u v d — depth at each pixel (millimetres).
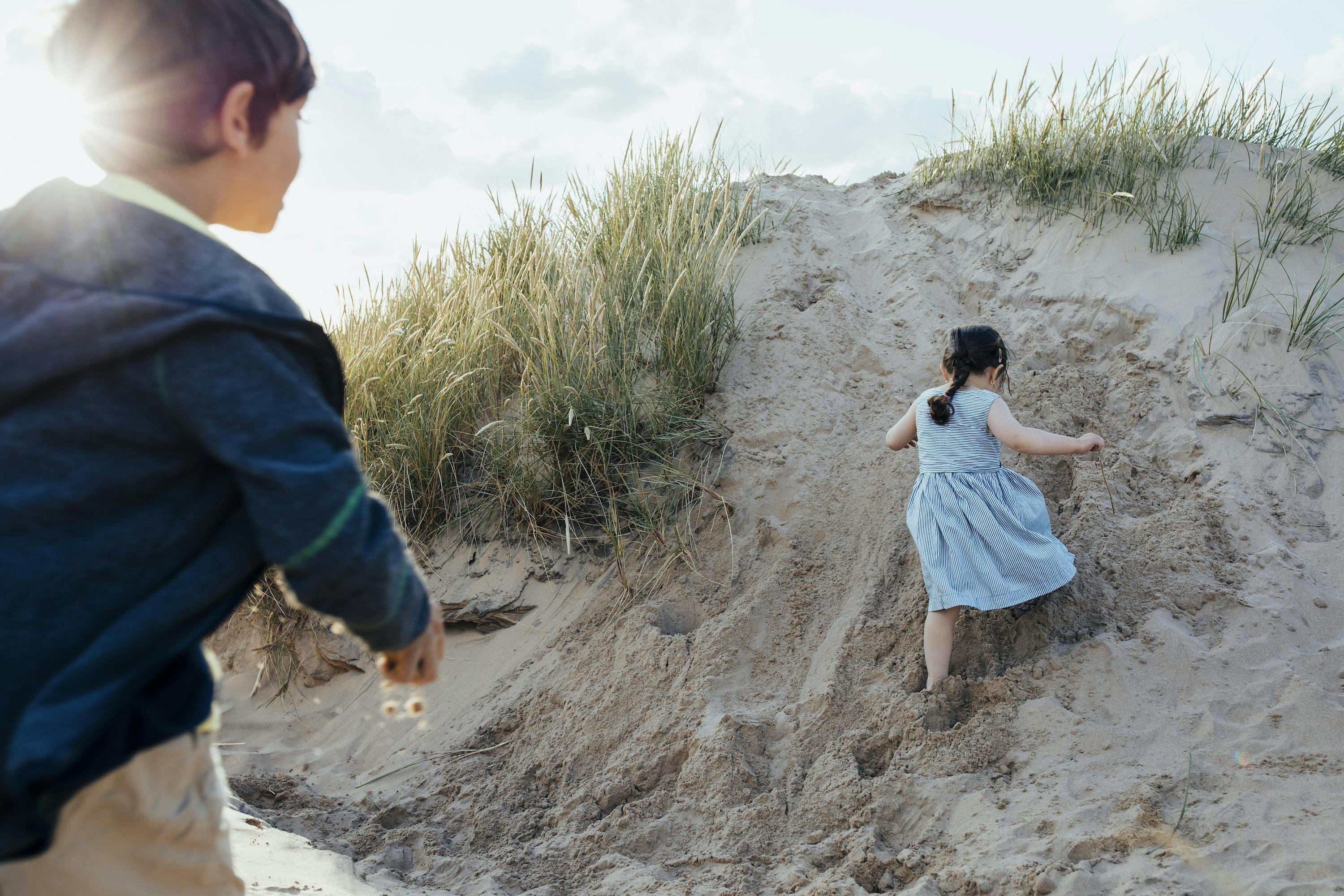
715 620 4059
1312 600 3465
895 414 4691
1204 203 5289
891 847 2938
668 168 6316
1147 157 5617
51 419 960
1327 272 4762
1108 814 2719
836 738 3422
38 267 1018
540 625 4516
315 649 4770
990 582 3289
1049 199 5625
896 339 5121
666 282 5062
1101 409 4438
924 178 6281
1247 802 2643
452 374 5125
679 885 2891
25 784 878
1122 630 3482
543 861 3238
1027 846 2660
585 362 4812
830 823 3068
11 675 928
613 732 3783
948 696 3334
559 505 4773
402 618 1116
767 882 2869
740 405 4879
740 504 4516
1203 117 5934
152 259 1027
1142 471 4082
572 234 6094
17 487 947
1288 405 4176
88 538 973
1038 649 3500
